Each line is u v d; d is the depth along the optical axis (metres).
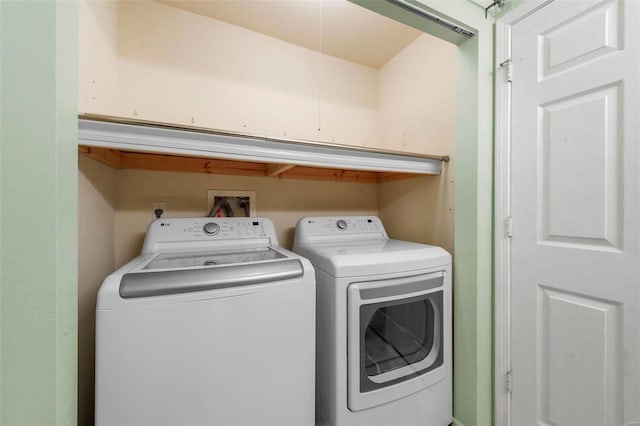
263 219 1.44
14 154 0.45
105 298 0.69
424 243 1.65
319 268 1.14
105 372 0.69
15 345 0.46
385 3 1.04
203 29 1.56
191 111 1.52
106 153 1.08
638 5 0.80
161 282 0.75
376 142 2.14
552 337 1.02
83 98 0.92
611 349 0.87
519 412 1.12
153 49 1.44
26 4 0.46
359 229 1.65
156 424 0.73
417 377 1.15
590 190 0.91
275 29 1.69
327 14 1.57
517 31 1.13
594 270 0.90
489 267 1.23
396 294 1.11
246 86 1.67
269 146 1.12
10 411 0.46
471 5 1.16
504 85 1.18
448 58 1.51
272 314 0.88
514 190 1.14
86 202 0.95
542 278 1.05
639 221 0.80
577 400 0.94
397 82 1.93
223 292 0.81
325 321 1.08
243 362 0.83
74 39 0.55
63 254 0.50
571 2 0.95
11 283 0.46
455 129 1.34
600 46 0.88
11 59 0.45
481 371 1.20
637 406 0.81
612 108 0.86
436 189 1.56
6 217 0.45
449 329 1.26
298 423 0.92
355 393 1.02
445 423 1.24
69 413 0.53
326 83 1.95
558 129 1.00
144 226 1.42
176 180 1.49
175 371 0.75
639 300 0.80
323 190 1.91
